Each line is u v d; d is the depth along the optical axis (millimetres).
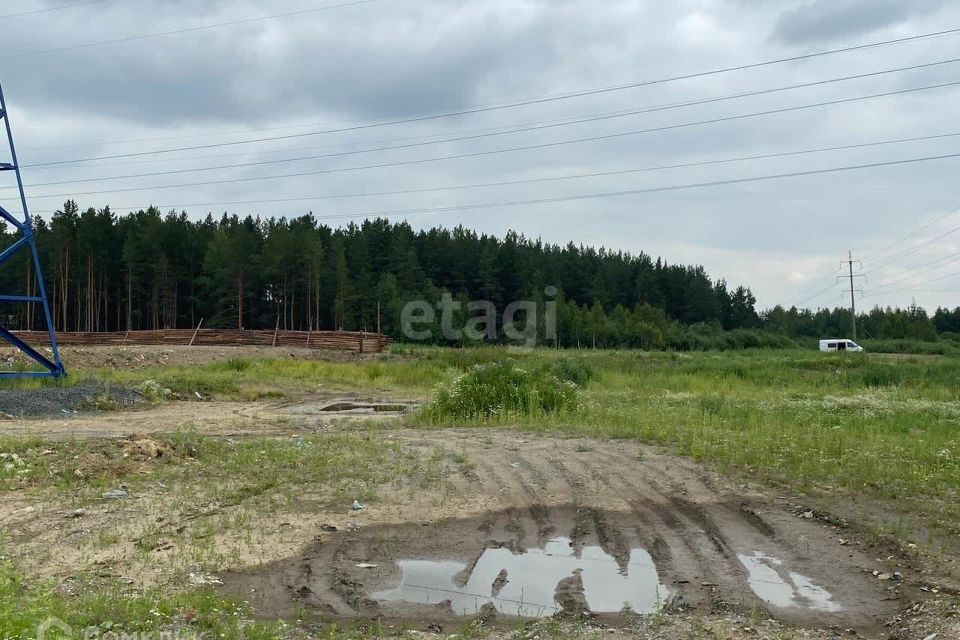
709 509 9141
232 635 5477
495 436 14211
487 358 36844
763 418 16422
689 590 6707
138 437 12805
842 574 7043
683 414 16969
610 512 9039
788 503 9305
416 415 17672
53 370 22531
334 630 5715
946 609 6012
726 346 81875
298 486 10180
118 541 7828
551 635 5754
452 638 5660
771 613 6188
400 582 6918
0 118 21953
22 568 6875
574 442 13383
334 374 31156
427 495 9742
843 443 12906
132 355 30984
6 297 21750
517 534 8273
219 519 8625
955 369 33250
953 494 9648
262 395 24688
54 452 11609
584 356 44594
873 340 78750
